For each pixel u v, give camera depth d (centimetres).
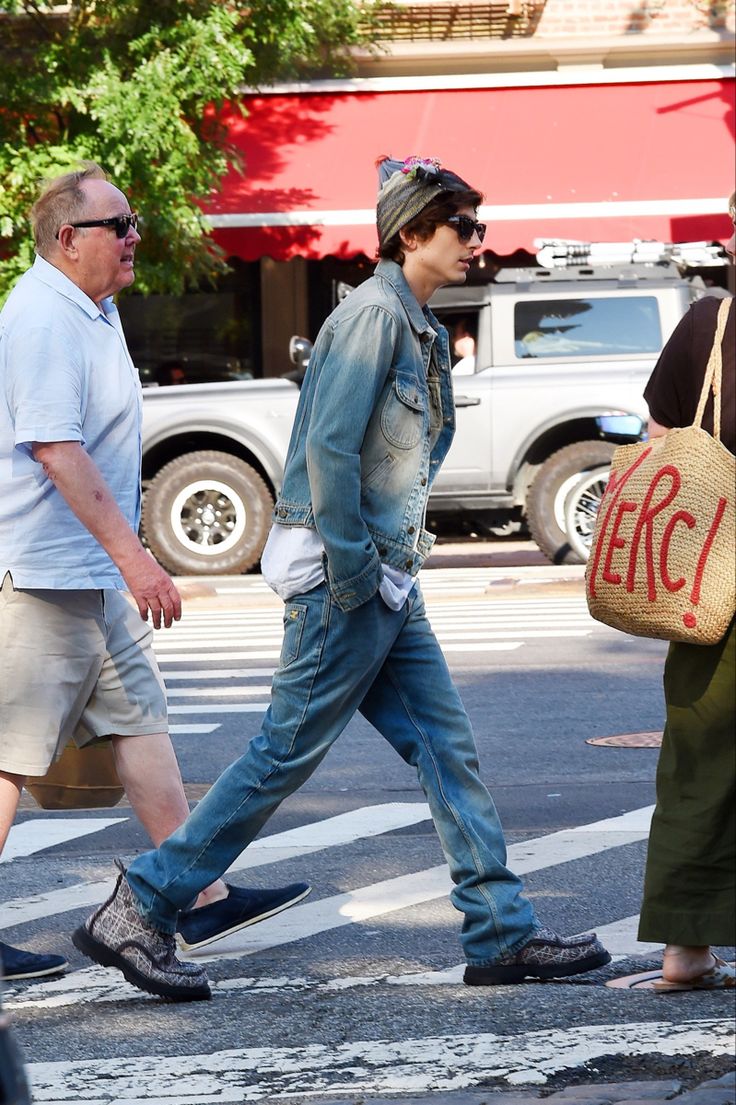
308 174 4197
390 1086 815
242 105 4138
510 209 4172
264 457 3494
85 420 988
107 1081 840
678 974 950
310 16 3747
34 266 1006
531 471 3497
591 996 955
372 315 933
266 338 4703
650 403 930
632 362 3466
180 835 979
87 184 997
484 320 3494
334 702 962
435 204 952
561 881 1262
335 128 4275
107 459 1003
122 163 3469
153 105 3425
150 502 3506
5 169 3488
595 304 3484
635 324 3484
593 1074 825
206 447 3616
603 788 1614
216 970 1054
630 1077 819
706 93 4341
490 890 992
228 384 3541
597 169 4234
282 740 968
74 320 987
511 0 4272
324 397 925
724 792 907
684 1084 800
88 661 1003
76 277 995
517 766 1731
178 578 3503
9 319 984
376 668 972
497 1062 844
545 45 4328
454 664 2402
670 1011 919
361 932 1141
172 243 3588
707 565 874
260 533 3506
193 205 3684
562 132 4294
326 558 945
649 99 4347
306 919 1180
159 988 975
